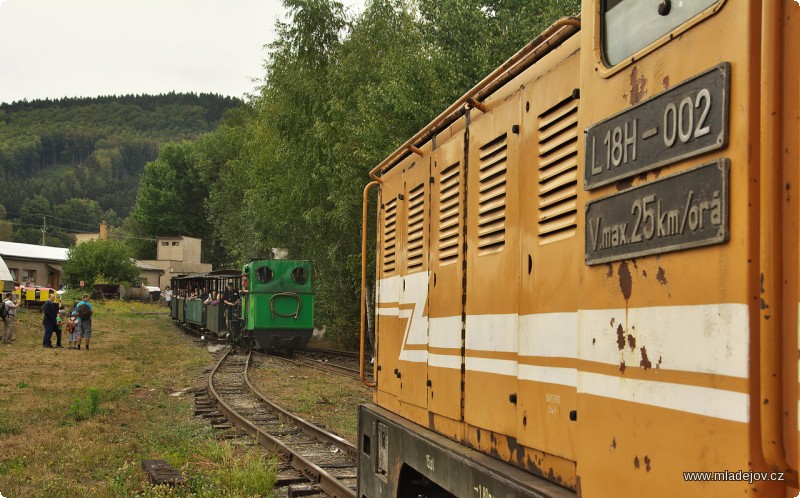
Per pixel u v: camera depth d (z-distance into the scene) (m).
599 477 2.50
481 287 4.10
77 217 152.75
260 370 20.98
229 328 30.30
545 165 3.35
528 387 3.41
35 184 172.75
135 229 99.12
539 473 3.29
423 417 5.05
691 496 2.03
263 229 34.47
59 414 12.46
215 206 48.78
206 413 13.01
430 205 5.18
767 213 1.84
